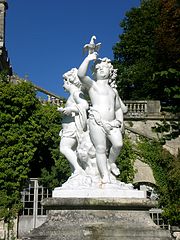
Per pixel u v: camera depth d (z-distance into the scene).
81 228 8.12
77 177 8.97
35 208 23.06
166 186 24.41
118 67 40.50
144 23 39.47
